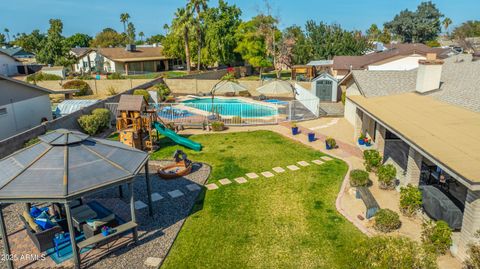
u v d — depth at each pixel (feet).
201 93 143.13
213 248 35.53
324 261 32.96
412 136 38.93
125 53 227.40
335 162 59.62
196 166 59.11
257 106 115.34
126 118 67.51
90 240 33.06
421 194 40.04
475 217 29.78
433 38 337.52
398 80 74.43
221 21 203.10
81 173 33.27
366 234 36.96
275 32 205.16
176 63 255.50
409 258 26.30
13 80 73.31
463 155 32.12
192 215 42.27
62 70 184.96
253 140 74.43
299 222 40.06
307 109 109.09
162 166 59.36
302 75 168.04
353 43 195.21
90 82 147.84
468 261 29.35
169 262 33.40
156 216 42.11
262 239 36.88
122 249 35.42
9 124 73.67
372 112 53.57
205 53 207.00
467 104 49.39
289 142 72.43
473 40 248.32
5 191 30.58
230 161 61.26
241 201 45.73
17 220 41.68
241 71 205.05
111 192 48.91
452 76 65.16
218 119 92.43
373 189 48.01
